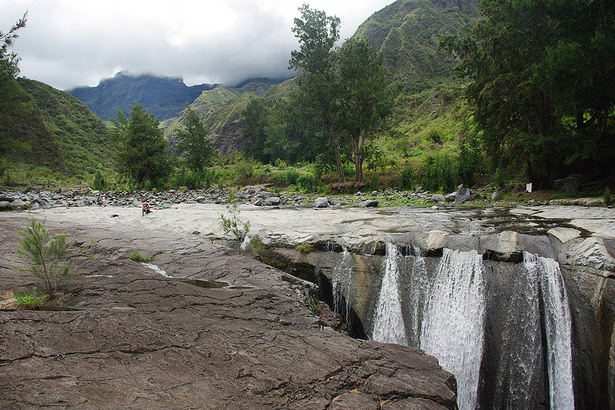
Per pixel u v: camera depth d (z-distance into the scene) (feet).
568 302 29.07
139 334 16.76
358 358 17.49
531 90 66.85
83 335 15.88
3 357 12.88
